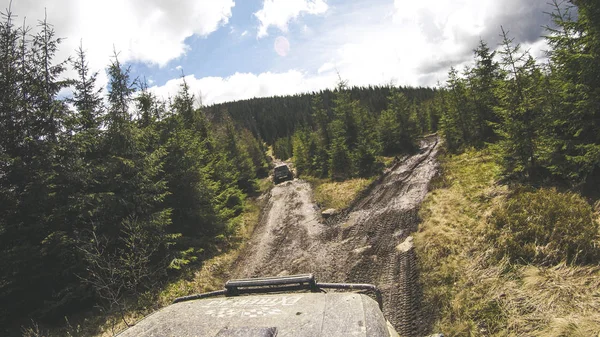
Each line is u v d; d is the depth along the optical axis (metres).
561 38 8.62
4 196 8.02
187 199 13.15
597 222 6.75
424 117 66.94
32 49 9.77
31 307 8.60
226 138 32.22
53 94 10.05
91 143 10.12
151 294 8.96
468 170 15.91
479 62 22.30
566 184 9.18
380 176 21.86
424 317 6.12
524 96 11.00
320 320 2.12
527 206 8.21
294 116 139.00
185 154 13.49
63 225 8.74
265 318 2.25
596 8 7.50
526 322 5.00
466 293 6.25
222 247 13.40
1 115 8.63
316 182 27.06
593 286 5.20
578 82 8.48
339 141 29.38
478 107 22.75
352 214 14.98
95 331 7.42
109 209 9.41
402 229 11.19
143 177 10.59
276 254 11.95
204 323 2.29
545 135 10.06
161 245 10.66
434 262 7.99
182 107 21.59
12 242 8.35
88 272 8.57
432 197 13.46
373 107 110.38
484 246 7.58
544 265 6.28
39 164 8.52
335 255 10.49
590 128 8.71
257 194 28.62
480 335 5.11
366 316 2.13
